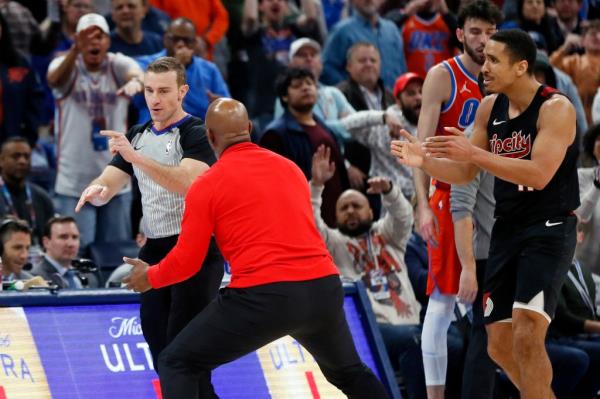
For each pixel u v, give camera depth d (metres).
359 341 14.35
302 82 18.95
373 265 17.12
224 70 23.39
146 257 11.84
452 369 15.95
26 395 12.44
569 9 26.95
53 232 16.61
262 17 23.84
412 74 20.03
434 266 13.85
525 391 11.38
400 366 16.45
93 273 17.03
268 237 10.53
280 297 10.37
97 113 19.23
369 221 17.31
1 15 20.19
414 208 17.56
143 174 11.73
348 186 19.33
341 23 23.27
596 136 19.72
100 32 19.03
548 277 11.38
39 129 21.77
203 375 11.16
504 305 11.95
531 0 25.20
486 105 12.19
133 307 13.45
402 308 16.98
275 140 18.86
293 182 10.89
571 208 11.67
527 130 11.58
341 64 23.16
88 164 19.19
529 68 11.59
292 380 13.67
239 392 13.36
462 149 10.89
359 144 20.14
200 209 10.54
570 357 15.98
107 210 19.02
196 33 22.27
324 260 10.75
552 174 11.19
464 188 13.14
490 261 12.04
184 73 11.73
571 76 24.64
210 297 11.50
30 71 20.59
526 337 11.35
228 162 10.76
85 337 13.05
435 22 23.95
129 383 13.01
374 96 21.88
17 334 12.70
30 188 18.73
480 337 13.29
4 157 18.39
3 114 20.31
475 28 13.69
